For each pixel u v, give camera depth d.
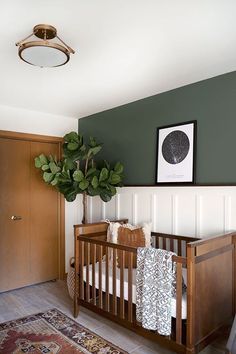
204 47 2.03
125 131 3.47
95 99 3.27
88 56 2.15
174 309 2.04
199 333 1.98
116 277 2.53
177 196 2.91
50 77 2.58
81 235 2.86
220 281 2.20
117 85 2.81
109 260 2.73
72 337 2.43
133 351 2.22
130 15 1.63
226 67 2.40
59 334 2.48
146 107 3.22
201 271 2.00
